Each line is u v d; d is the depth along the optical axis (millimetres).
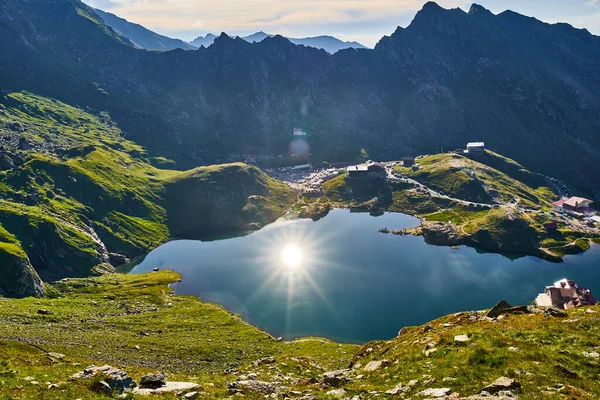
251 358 101875
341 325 141625
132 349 95938
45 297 162500
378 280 181875
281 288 176250
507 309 58469
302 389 42938
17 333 96750
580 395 27875
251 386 41906
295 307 157000
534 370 32594
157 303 160000
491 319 53375
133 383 37156
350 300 161750
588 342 38156
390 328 139125
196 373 83625
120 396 32500
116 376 36844
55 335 100312
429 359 41375
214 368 90500
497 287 174000
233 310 156000
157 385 37000
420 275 187750
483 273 190625
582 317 47125
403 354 46750
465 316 63719
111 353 90000
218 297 169000
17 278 157750
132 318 134625
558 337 40469
